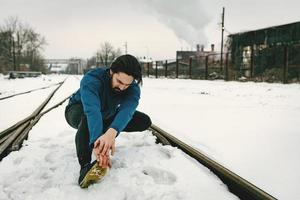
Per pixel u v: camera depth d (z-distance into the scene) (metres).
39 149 3.45
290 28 29.55
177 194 2.32
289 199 2.27
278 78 25.50
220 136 4.31
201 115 6.36
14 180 2.58
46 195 2.29
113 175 2.64
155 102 9.29
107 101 2.77
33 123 5.13
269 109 7.24
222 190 2.43
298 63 28.28
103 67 2.79
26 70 81.12
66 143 3.78
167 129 4.88
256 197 2.15
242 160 3.18
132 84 2.79
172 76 42.88
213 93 12.99
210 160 2.94
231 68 36.28
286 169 2.88
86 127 2.61
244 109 7.27
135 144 3.79
